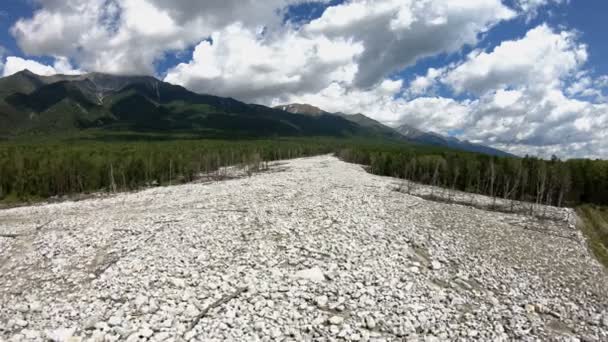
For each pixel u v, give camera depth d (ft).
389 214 104.99
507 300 59.31
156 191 184.55
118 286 56.34
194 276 59.00
